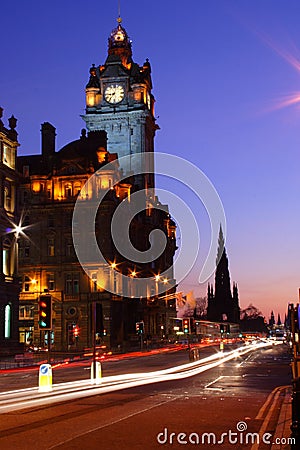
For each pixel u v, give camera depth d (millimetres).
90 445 13172
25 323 95438
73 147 101562
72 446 13023
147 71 137875
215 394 24812
